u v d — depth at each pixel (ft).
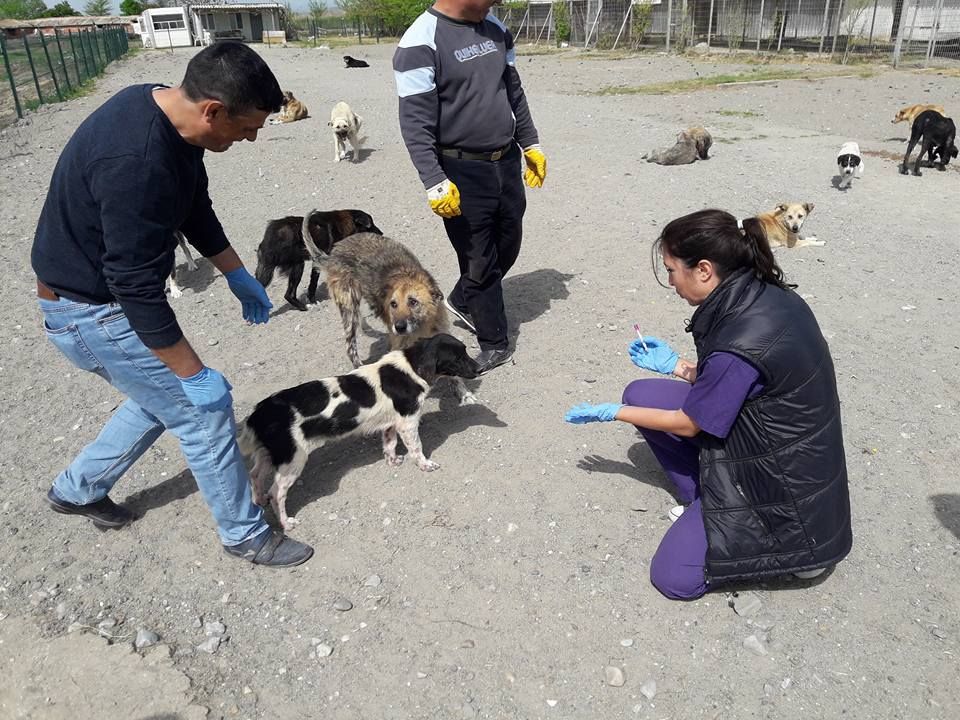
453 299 19.11
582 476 12.80
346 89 73.26
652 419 9.93
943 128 31.86
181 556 11.31
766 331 8.75
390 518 12.03
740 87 61.82
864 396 14.90
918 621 9.70
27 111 61.77
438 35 13.58
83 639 9.82
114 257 7.96
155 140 7.89
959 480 12.38
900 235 24.71
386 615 10.14
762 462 9.21
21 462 13.78
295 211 29.55
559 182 32.30
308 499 12.57
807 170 34.12
